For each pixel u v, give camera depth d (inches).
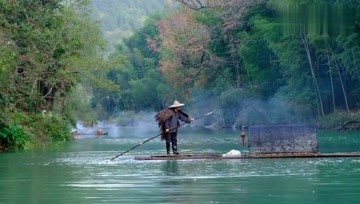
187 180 1466.5
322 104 4822.8
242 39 5447.8
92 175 1592.0
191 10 5989.2
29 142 2915.8
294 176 1513.3
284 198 1194.0
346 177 1481.3
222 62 5851.4
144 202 1162.0
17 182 1470.2
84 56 3806.6
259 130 2003.0
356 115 4409.5
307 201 1159.0
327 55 4638.3
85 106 6215.6
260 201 1162.0
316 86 4761.3
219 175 1553.9
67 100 4274.1
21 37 3314.5
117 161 1980.8
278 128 2001.7
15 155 2340.1
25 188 1364.4
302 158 1966.0
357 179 1444.4
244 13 5526.6
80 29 3725.4
